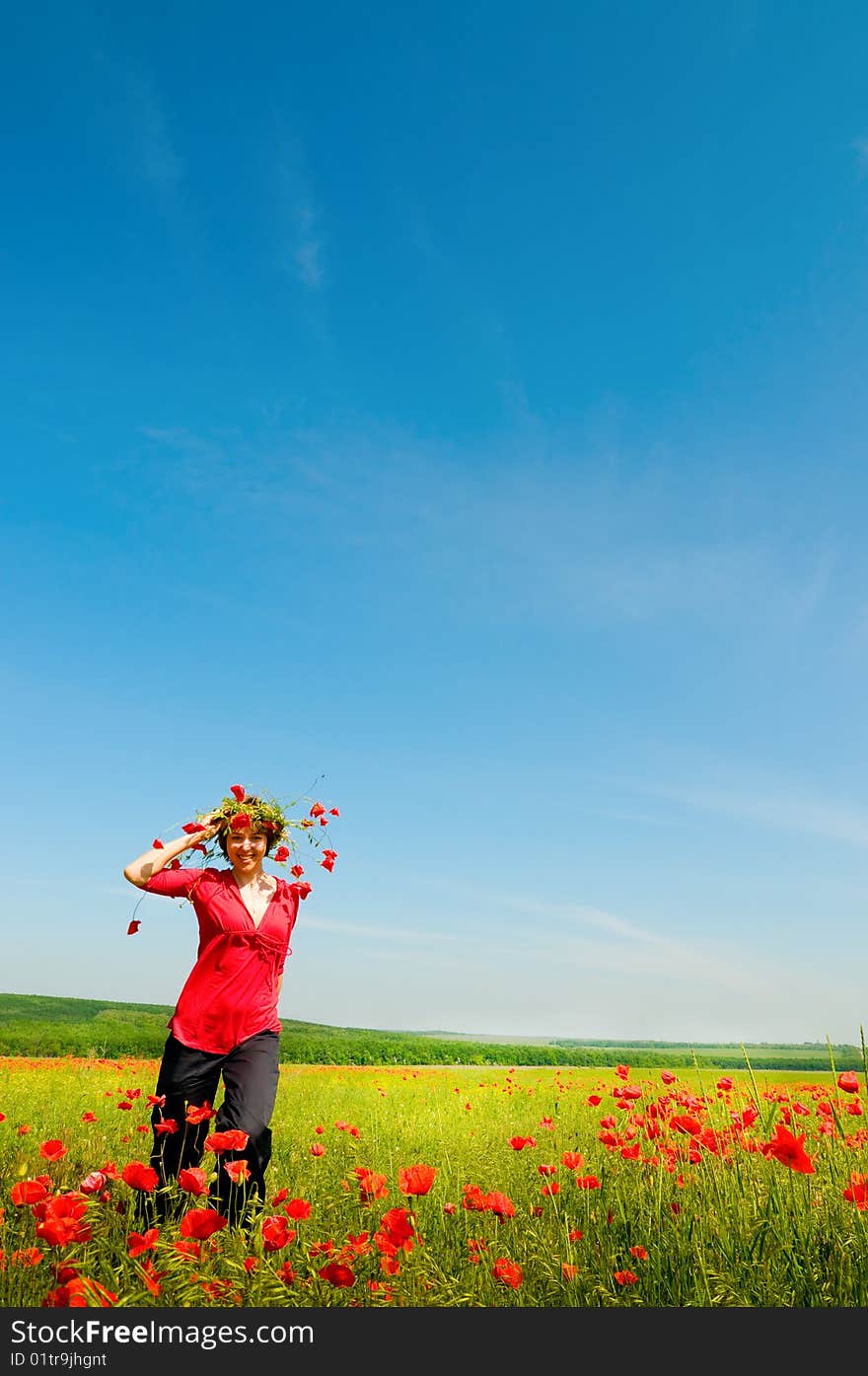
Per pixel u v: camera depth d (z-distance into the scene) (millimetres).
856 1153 4621
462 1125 8492
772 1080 7504
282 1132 7723
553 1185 4367
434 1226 4164
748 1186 4156
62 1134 6918
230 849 4828
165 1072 4469
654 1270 3516
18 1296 2869
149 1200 3555
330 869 5035
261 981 4555
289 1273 2951
